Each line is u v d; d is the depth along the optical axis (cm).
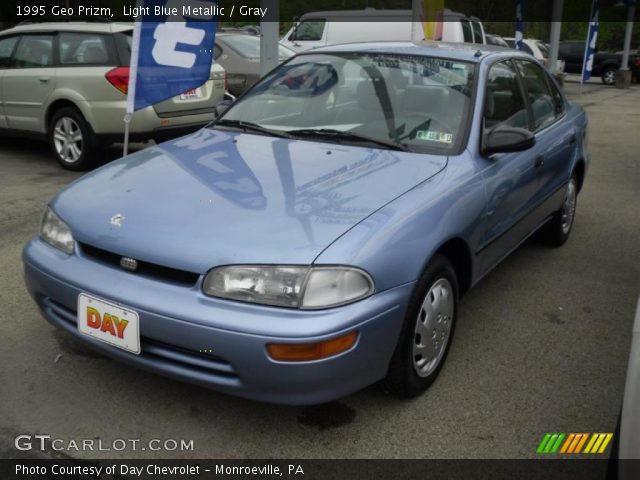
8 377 299
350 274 238
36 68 710
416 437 267
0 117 757
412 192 286
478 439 267
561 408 291
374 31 1170
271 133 359
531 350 345
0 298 379
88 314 262
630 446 186
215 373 246
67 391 290
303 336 229
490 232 338
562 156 451
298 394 238
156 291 247
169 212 266
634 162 871
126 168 320
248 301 236
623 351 347
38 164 738
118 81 655
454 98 354
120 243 258
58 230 284
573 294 421
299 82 392
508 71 405
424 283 274
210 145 346
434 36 861
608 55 2573
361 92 368
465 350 342
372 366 252
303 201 270
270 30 652
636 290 431
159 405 283
